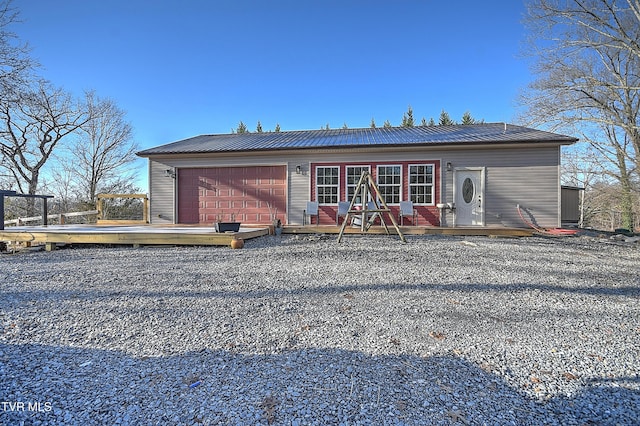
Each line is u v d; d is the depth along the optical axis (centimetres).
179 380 198
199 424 157
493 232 924
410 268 515
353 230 962
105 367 214
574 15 1237
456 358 226
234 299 360
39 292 388
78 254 684
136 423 158
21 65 1578
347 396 180
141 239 768
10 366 214
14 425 156
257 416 163
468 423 158
